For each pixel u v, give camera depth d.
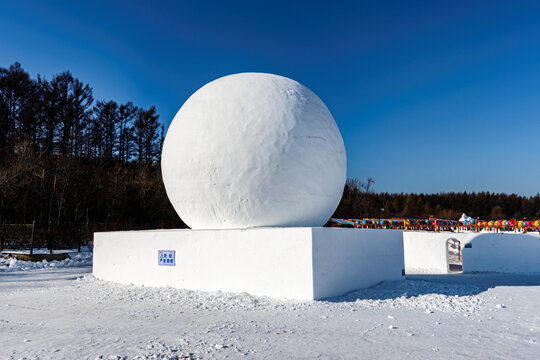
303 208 9.49
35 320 6.47
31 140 32.22
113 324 6.12
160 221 31.53
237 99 9.79
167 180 10.58
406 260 19.56
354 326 5.93
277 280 8.51
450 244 27.83
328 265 8.62
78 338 5.27
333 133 10.30
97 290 9.80
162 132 50.25
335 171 10.10
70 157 28.50
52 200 25.03
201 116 9.92
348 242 9.41
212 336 5.32
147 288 10.00
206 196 9.61
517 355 4.53
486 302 8.05
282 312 6.98
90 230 26.92
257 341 5.06
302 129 9.52
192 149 9.77
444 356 4.48
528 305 7.78
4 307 7.64
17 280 11.73
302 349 4.71
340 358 4.38
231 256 9.16
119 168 36.00
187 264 9.84
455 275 15.23
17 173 24.41
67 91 41.16
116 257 11.38
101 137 45.28
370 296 8.66
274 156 9.15
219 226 9.87
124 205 30.88
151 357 4.36
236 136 9.30
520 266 16.28
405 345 4.91
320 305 7.57
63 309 7.43
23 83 38.22
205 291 9.36
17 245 20.16
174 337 5.27
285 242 8.47
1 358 4.40
